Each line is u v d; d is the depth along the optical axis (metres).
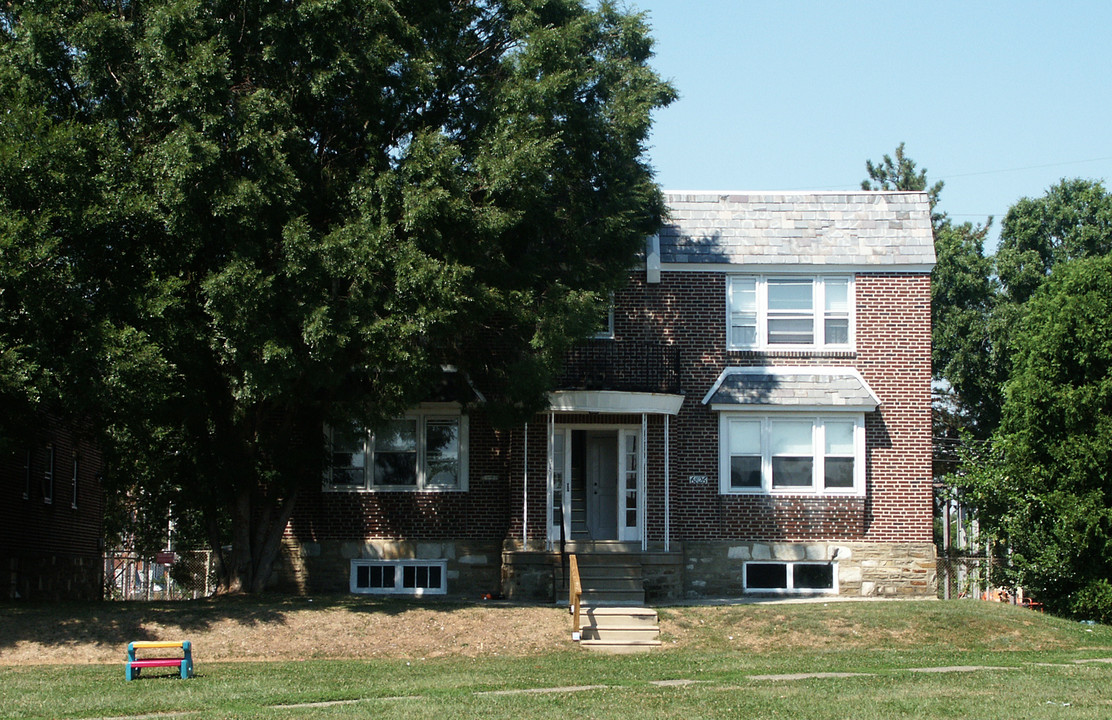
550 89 21.94
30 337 20.11
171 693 15.87
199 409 22.94
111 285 21.06
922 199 29.28
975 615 22.98
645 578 26.47
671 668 18.75
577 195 24.61
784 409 27.94
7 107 20.47
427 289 20.64
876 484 28.08
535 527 26.77
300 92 21.47
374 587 27.77
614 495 28.31
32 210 20.05
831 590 27.84
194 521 39.31
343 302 21.31
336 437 27.95
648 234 26.52
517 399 23.36
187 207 20.22
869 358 28.41
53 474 34.62
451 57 22.97
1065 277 26.36
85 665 18.94
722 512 27.94
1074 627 23.00
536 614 22.92
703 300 28.53
